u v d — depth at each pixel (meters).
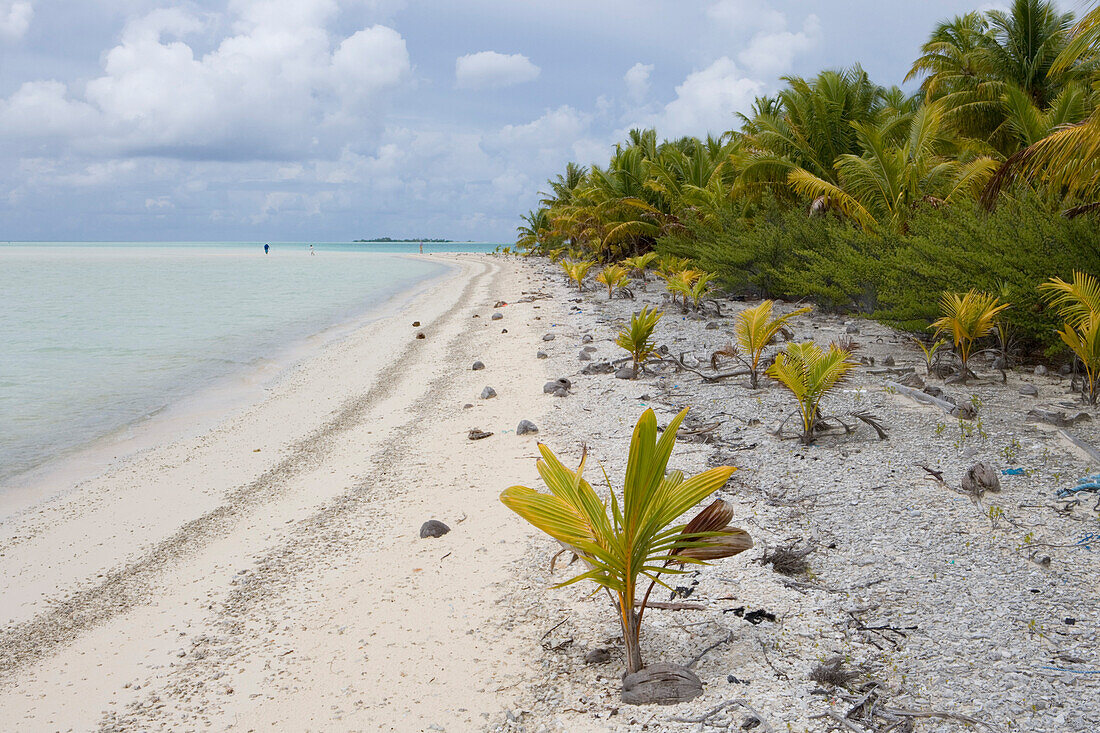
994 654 3.15
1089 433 6.15
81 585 4.78
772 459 6.10
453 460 6.85
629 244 32.53
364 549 4.95
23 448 8.14
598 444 6.93
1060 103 15.10
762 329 8.47
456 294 28.06
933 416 6.98
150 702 3.35
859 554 4.27
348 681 3.38
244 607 4.25
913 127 16.55
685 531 3.21
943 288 9.90
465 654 3.53
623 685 3.08
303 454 7.58
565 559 4.50
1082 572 3.86
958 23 23.50
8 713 3.36
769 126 20.94
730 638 3.43
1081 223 8.27
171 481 6.93
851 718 2.77
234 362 13.63
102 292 31.14
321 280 40.53
